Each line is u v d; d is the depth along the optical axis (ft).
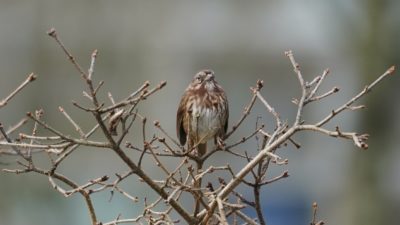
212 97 29.53
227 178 56.29
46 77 65.98
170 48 71.56
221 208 19.61
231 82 74.33
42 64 66.44
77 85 65.67
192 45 73.15
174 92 71.31
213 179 55.06
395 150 58.70
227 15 75.10
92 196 59.47
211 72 29.78
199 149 29.19
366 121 57.31
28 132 59.26
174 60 71.97
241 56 74.38
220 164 65.00
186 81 72.59
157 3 69.62
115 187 20.38
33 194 57.21
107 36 67.62
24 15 67.87
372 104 56.90
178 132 30.42
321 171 67.21
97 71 67.05
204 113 29.43
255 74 74.59
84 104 64.39
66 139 20.10
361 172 57.93
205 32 73.92
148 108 71.05
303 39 73.77
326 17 62.23
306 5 73.51
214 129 29.63
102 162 63.77
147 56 69.00
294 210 70.28
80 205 59.31
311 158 69.67
